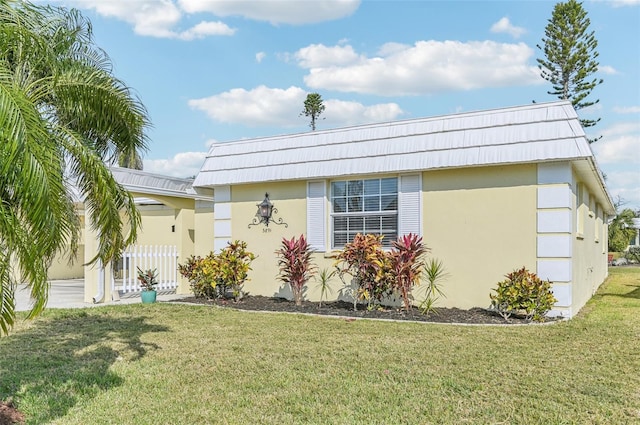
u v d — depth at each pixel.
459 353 6.15
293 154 11.12
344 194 10.66
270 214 11.42
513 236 8.89
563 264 8.49
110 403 4.54
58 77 4.46
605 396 4.57
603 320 8.48
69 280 18.61
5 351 6.46
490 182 9.12
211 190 13.37
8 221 3.45
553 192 8.57
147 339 7.11
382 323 8.26
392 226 10.11
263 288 11.50
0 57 3.94
